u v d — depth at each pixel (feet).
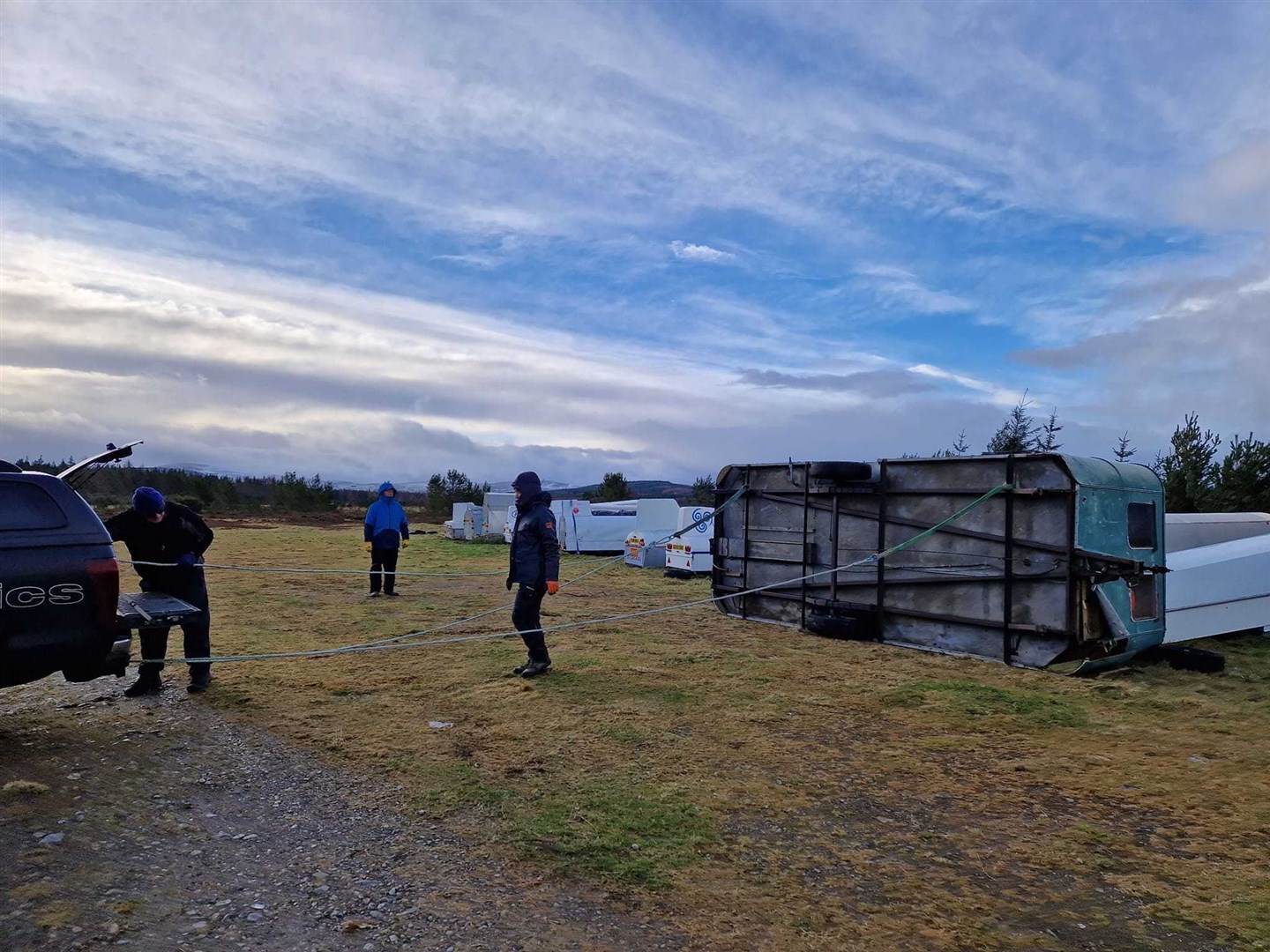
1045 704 23.38
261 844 13.47
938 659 29.78
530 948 10.57
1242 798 16.34
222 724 20.10
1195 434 54.29
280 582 50.62
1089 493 27.71
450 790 16.07
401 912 11.37
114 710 20.90
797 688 24.86
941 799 16.22
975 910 11.86
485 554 74.13
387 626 34.76
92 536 16.78
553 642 31.83
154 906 11.24
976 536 30.07
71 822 13.80
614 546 74.84
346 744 18.76
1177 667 28.84
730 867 13.08
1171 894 12.39
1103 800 16.25
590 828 14.42
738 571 39.42
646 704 22.66
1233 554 33.76
